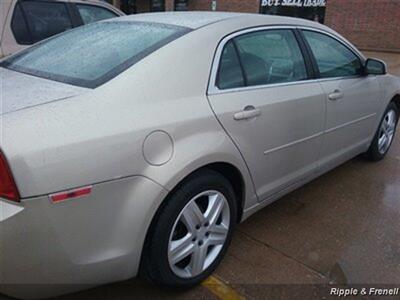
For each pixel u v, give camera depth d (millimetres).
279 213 3338
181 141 2121
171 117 2104
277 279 2529
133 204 1943
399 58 13172
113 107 1963
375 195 3707
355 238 3004
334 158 3586
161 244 2135
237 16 2828
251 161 2576
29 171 1639
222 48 2504
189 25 2551
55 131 1753
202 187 2273
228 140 2369
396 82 4434
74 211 1770
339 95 3373
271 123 2682
